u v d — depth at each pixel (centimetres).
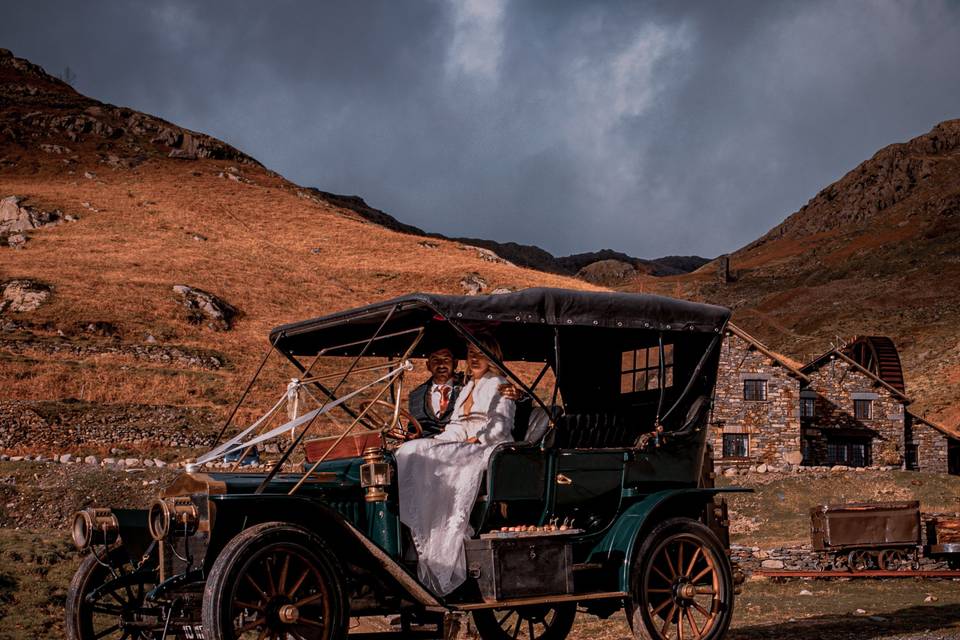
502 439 740
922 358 10869
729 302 19538
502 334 857
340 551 679
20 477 2839
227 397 4481
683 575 795
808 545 2241
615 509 789
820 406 5053
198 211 9744
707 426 846
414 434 755
